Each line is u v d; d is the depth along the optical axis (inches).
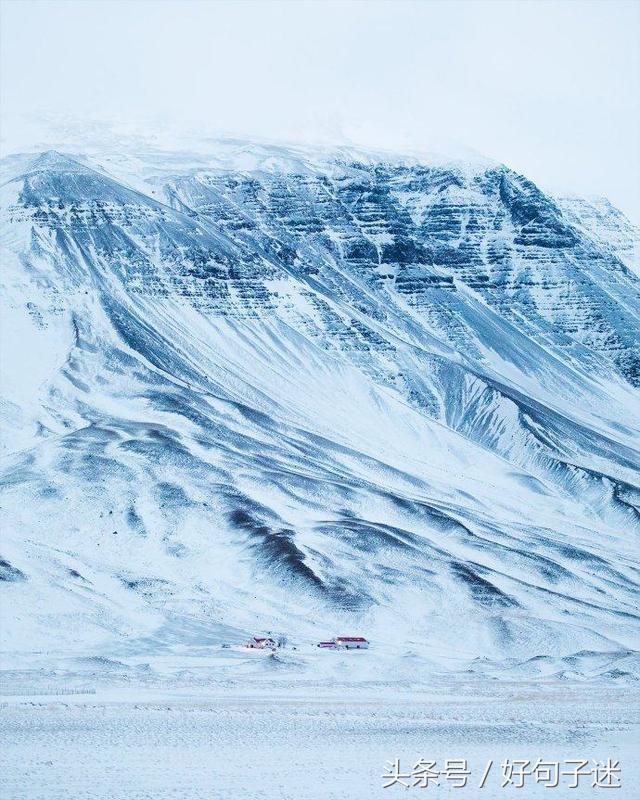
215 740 7519.7
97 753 7111.2
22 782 6496.1
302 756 7263.8
